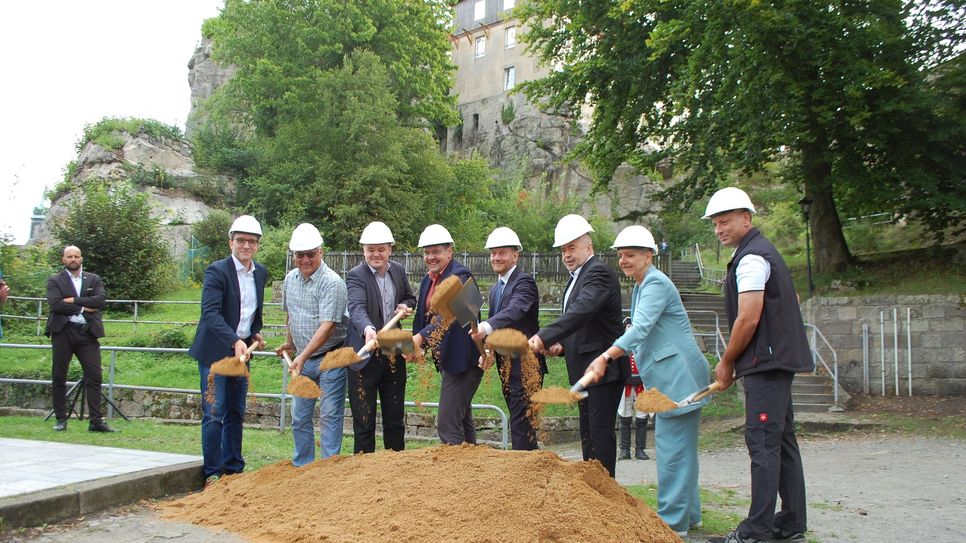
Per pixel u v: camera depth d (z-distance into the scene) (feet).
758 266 16.69
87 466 19.94
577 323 18.21
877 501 23.48
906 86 59.36
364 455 18.65
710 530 18.02
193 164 137.49
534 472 16.01
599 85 74.54
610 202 161.68
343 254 94.22
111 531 15.64
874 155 67.00
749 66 57.98
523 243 136.15
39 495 16.03
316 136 116.47
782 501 17.12
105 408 46.21
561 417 45.73
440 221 126.72
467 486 15.66
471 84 199.31
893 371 55.57
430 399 45.21
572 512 14.79
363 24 130.93
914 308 55.52
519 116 182.91
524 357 18.54
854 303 57.21
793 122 60.08
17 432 29.50
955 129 59.47
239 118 148.66
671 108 73.36
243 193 134.10
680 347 17.81
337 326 22.63
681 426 17.57
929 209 68.44
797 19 55.26
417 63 142.20
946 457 35.99
